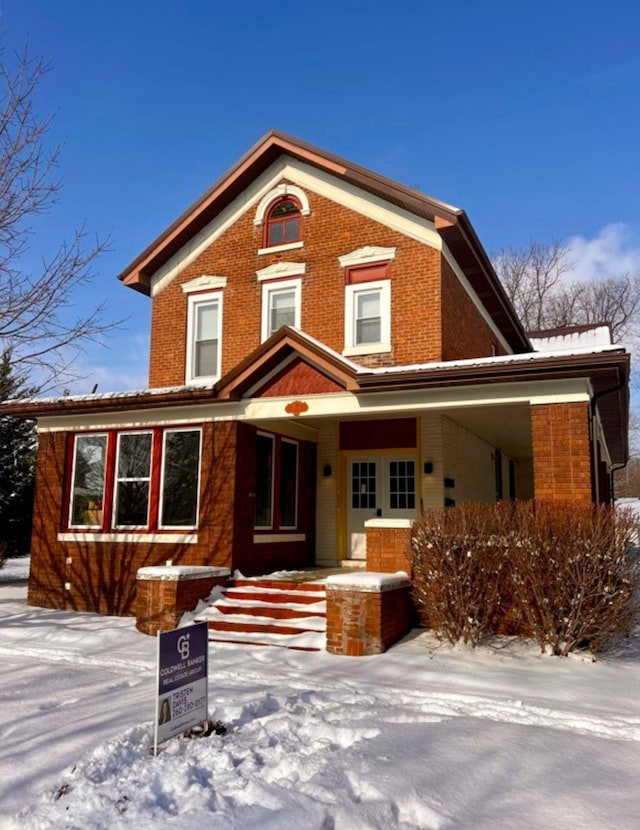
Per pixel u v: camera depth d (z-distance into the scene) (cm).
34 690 746
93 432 1379
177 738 555
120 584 1280
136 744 544
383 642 880
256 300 1530
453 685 727
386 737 546
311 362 1191
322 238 1487
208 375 1557
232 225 1592
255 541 1277
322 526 1484
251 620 1034
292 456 1448
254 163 1540
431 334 1342
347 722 586
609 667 801
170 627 1034
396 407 1120
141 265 1622
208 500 1236
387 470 1455
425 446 1363
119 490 1341
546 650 855
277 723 586
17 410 1377
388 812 421
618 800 438
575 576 830
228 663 848
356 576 921
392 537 1021
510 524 888
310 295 1475
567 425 991
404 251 1398
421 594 934
